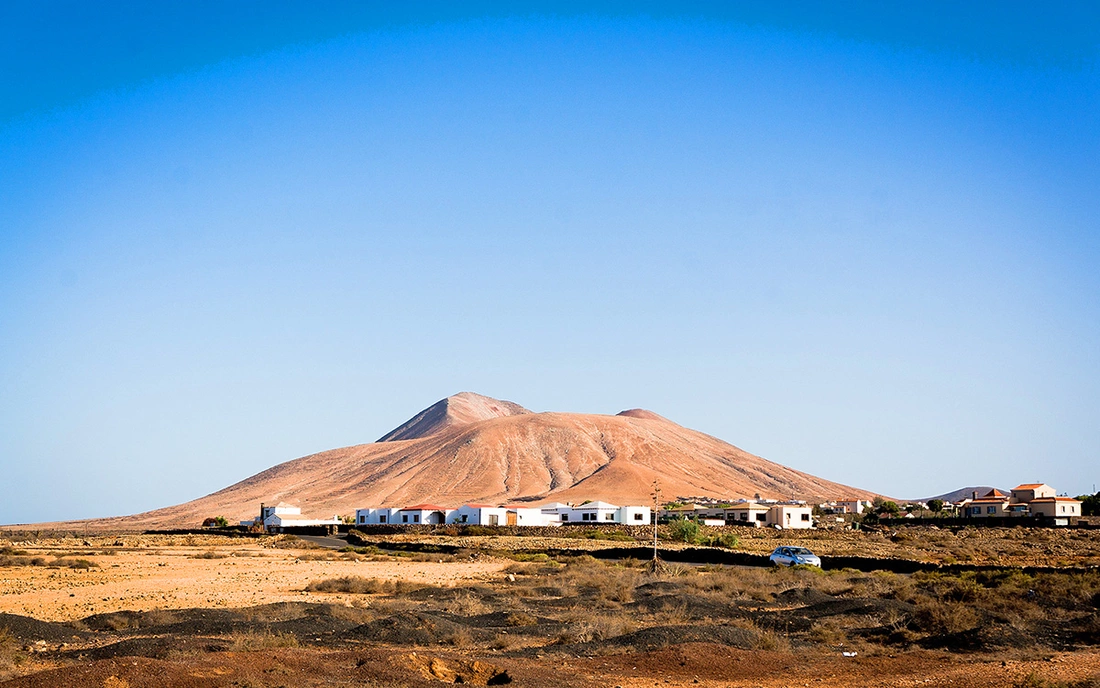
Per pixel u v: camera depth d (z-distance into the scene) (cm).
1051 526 13888
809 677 2692
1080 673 2617
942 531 12731
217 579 5881
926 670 2770
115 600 4544
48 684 2192
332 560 8081
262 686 2316
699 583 5328
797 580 5609
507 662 2739
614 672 2712
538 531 12731
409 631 3150
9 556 7669
